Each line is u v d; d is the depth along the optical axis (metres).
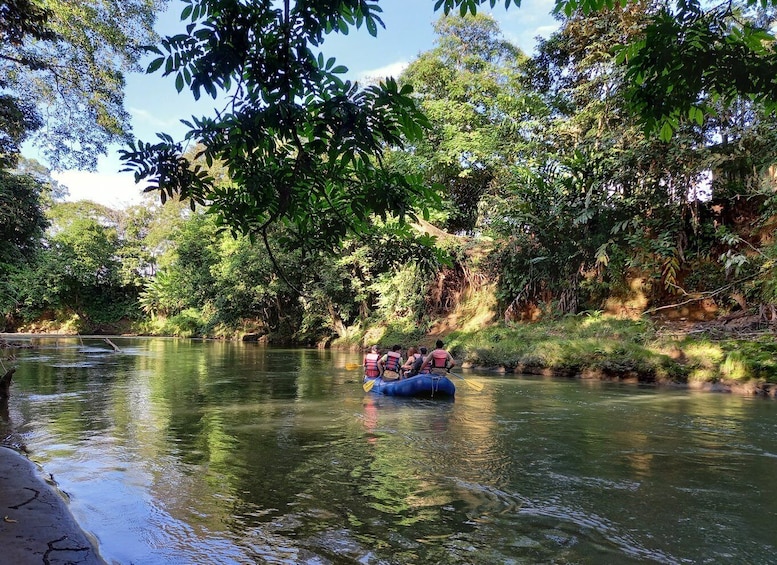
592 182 15.34
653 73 2.78
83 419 8.02
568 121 17.81
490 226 19.05
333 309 26.70
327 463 5.67
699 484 4.94
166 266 42.50
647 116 2.97
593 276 16.86
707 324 13.59
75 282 43.12
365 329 25.27
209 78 2.36
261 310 32.94
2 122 10.41
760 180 13.41
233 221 3.13
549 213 16.28
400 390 10.17
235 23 2.33
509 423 7.76
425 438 6.81
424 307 22.72
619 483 4.98
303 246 3.34
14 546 3.12
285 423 7.79
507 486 4.92
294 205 2.96
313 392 11.04
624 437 6.82
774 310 12.46
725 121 13.35
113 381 12.71
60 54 12.44
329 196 3.06
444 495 4.68
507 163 20.09
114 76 13.37
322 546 3.68
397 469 5.45
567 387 11.61
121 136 13.78
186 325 41.31
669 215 15.09
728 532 3.90
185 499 4.57
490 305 20.30
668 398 9.98
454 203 23.12
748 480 5.05
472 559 3.50
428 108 20.97
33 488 4.12
